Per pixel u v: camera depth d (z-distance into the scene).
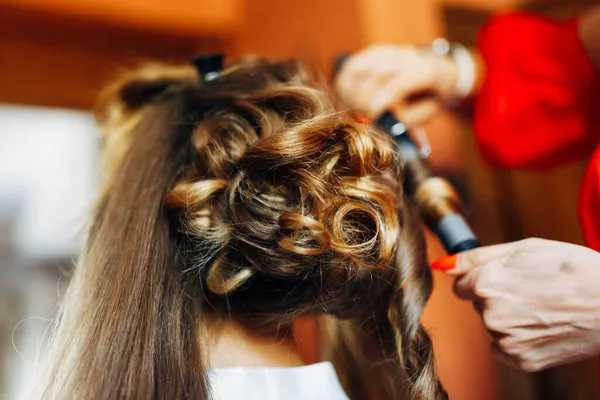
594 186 0.50
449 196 0.49
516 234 1.04
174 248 0.45
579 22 0.73
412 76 0.68
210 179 0.44
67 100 1.23
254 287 0.45
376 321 0.48
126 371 0.41
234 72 0.53
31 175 1.59
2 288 1.59
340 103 0.53
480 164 1.03
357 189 0.42
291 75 0.52
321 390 0.44
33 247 1.64
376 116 0.59
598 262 0.40
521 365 0.42
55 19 1.14
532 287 0.41
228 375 0.43
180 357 0.41
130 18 1.18
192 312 0.44
